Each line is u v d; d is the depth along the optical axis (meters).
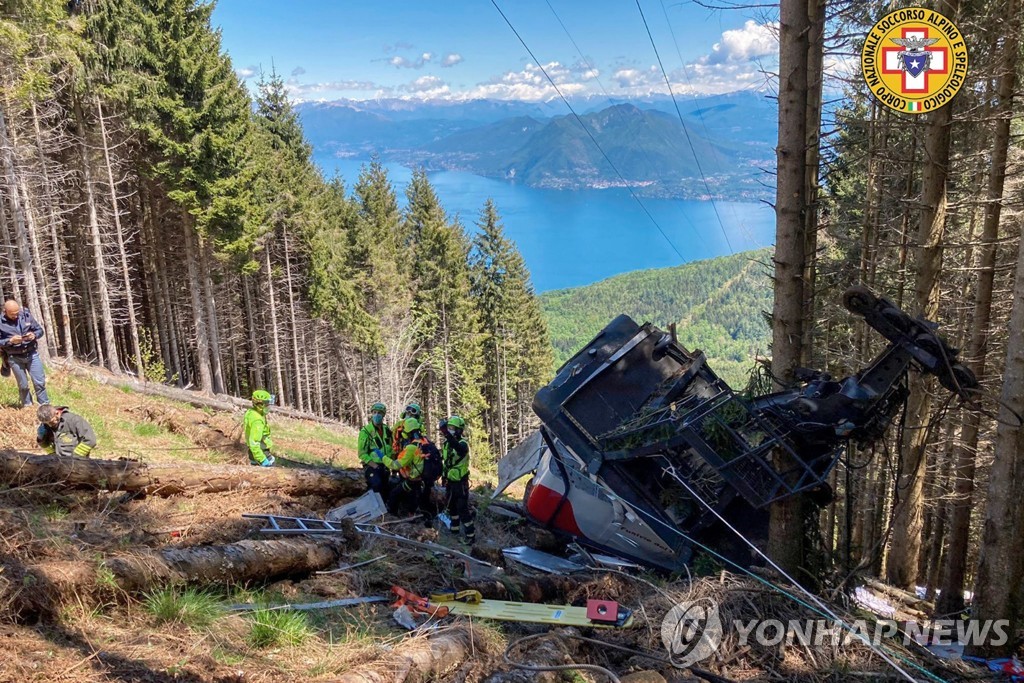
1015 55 9.75
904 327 6.44
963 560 10.16
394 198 58.75
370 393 52.53
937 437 12.94
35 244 24.23
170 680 3.61
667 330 8.77
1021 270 6.07
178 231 33.25
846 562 7.35
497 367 57.00
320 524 7.85
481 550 7.89
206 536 6.62
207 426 13.79
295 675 4.00
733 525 7.81
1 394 11.46
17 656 3.48
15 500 6.27
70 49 19.75
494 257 56.81
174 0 25.47
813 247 10.61
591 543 8.55
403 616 5.45
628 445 7.68
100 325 35.47
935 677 5.43
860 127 13.57
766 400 7.06
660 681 5.04
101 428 11.55
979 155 11.06
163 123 26.80
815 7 7.00
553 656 5.19
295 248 41.56
